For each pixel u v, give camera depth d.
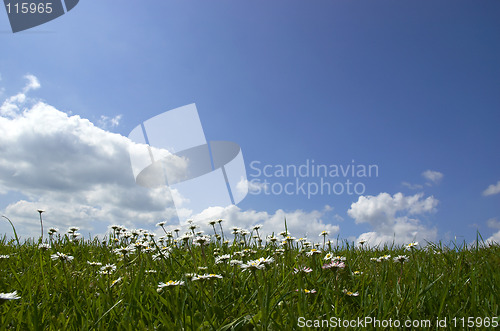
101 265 0.57
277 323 0.30
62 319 0.32
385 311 0.33
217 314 0.33
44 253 0.65
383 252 0.71
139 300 0.37
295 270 0.46
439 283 0.41
